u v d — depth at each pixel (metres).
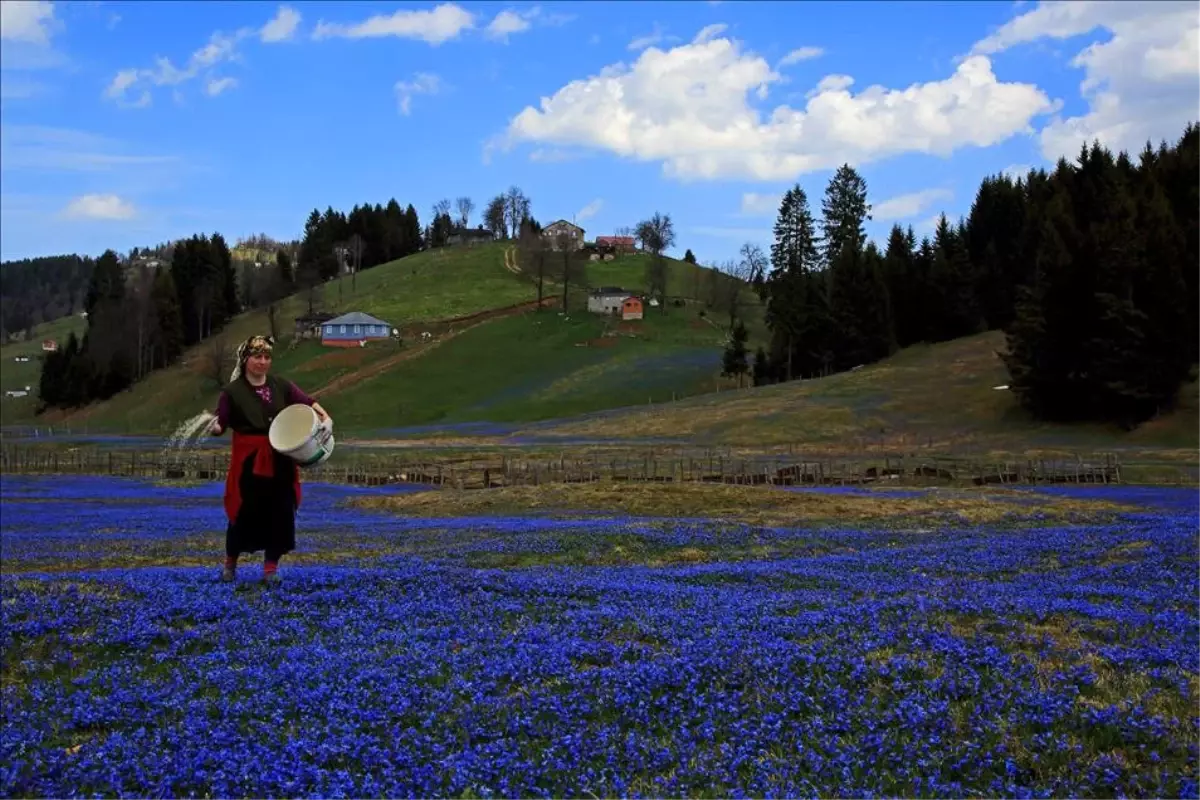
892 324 122.00
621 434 86.38
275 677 9.74
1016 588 15.16
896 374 102.88
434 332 168.25
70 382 161.38
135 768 7.14
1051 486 50.38
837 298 121.06
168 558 22.91
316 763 7.36
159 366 168.88
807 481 53.66
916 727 7.87
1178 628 11.84
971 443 73.75
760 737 7.80
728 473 55.84
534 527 29.52
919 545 23.44
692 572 17.72
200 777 6.99
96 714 8.64
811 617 12.33
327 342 162.62
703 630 11.70
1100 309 75.31
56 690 9.60
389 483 59.25
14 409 171.88
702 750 7.55
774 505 38.03
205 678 9.88
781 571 17.69
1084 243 77.00
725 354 132.62
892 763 7.22
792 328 122.88
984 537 25.11
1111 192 104.19
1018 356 82.00
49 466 72.25
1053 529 27.66
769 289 185.25
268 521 14.64
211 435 14.57
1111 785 6.79
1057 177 121.19
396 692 9.13
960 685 9.02
